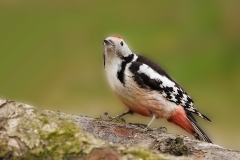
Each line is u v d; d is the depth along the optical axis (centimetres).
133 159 575
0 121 649
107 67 841
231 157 688
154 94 831
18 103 660
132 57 847
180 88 863
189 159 573
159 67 862
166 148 697
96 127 725
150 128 760
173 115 852
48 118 647
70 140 609
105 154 587
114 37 847
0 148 629
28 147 620
